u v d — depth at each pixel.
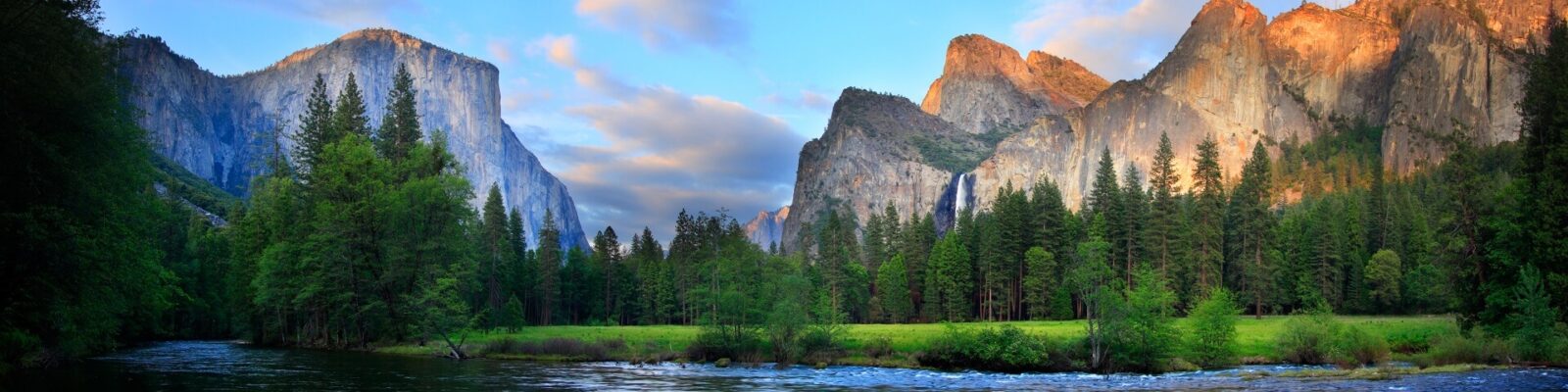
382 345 64.12
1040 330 63.81
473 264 70.19
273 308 72.81
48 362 42.06
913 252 135.12
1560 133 48.78
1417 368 44.62
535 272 126.50
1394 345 54.00
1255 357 51.16
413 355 58.00
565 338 61.31
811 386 40.53
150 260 53.06
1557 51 51.25
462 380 40.62
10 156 26.66
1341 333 51.78
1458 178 54.50
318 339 71.44
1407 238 115.12
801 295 54.62
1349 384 38.47
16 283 29.09
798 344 54.38
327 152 65.25
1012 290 119.38
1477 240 53.25
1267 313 112.25
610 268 136.62
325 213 63.41
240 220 86.56
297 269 66.25
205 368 45.91
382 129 86.88
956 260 119.44
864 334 61.12
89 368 43.19
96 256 30.39
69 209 29.56
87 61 29.06
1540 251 47.56
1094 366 47.38
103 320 43.69
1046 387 39.69
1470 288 53.28
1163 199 106.25
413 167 69.69
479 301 101.25
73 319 36.41
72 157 29.02
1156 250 103.12
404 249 62.66
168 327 83.12
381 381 39.41
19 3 26.00
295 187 74.31
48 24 27.03
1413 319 72.44
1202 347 49.69
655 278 129.62
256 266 76.00
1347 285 113.38
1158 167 127.81
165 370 43.62
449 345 58.09
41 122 27.84
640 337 65.81
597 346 56.66
